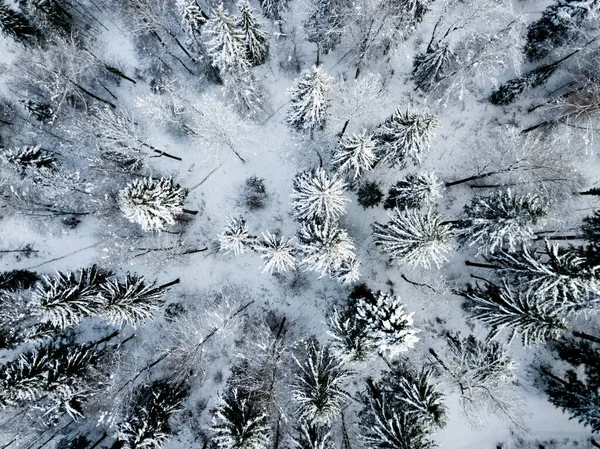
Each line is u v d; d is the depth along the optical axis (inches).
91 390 953.5
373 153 949.8
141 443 854.5
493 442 1059.9
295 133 1096.8
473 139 1106.7
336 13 996.6
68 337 1091.3
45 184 1061.1
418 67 1059.9
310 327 1084.5
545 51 1040.2
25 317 1020.5
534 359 1070.4
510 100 1084.5
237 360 1070.4
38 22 1114.1
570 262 750.5
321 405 807.7
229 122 1032.2
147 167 1137.4
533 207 771.4
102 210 1092.5
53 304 850.8
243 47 942.4
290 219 1118.4
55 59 1106.1
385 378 987.9
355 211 1096.8
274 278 1103.6
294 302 1101.7
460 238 1003.3
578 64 997.2
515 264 836.0
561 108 1026.7
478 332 1069.8
